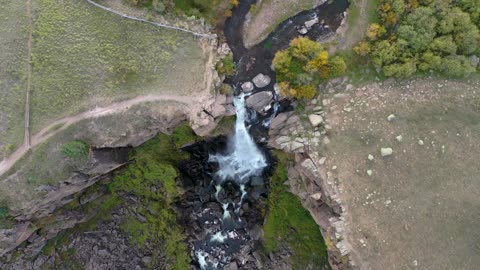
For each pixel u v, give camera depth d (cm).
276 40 3903
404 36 3591
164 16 3769
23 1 3669
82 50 3650
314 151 3697
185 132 3884
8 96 3562
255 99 3872
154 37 3725
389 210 3581
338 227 3578
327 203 3659
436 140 3653
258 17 3900
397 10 3603
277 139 3847
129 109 3628
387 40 3647
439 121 3684
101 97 3616
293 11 3891
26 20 3644
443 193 3603
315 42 3706
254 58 3903
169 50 3728
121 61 3666
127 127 3641
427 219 3572
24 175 3528
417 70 3728
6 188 3516
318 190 3700
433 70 3731
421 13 3559
